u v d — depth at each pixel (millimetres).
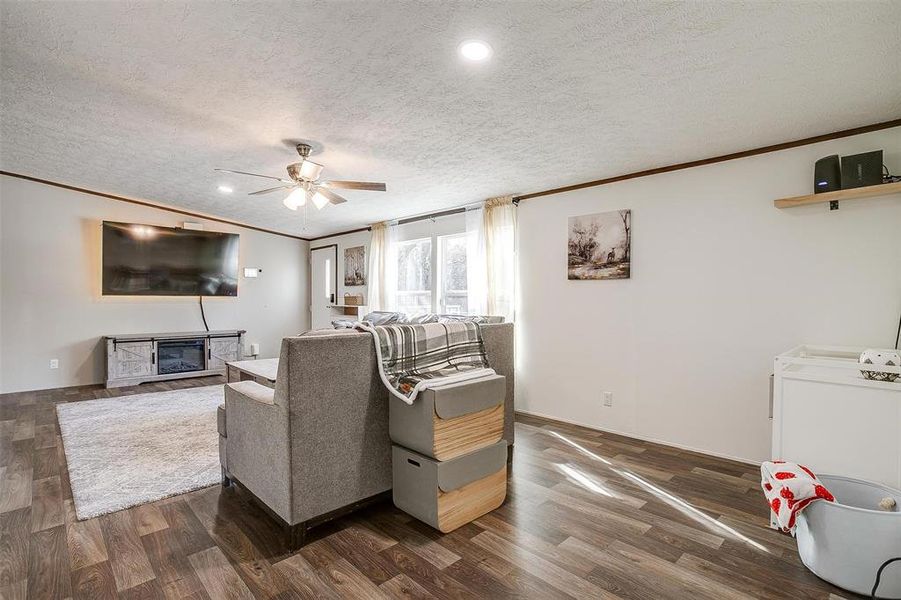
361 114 2865
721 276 3340
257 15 1916
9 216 5348
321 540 2197
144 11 1925
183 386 5797
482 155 3518
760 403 3172
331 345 2223
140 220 6211
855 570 1780
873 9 1715
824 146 2938
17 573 1907
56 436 3777
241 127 3156
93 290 5891
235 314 7219
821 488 1904
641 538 2219
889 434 2053
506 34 1973
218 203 5871
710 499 2648
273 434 2182
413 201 5051
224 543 2156
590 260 4078
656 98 2510
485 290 4816
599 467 3152
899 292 2666
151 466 3100
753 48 2006
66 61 2371
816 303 2947
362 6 1823
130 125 3268
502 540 2203
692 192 3486
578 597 1782
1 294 5320
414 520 2404
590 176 3955
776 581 1883
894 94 2396
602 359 4020
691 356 3490
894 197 2680
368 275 6676
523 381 4641
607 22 1862
